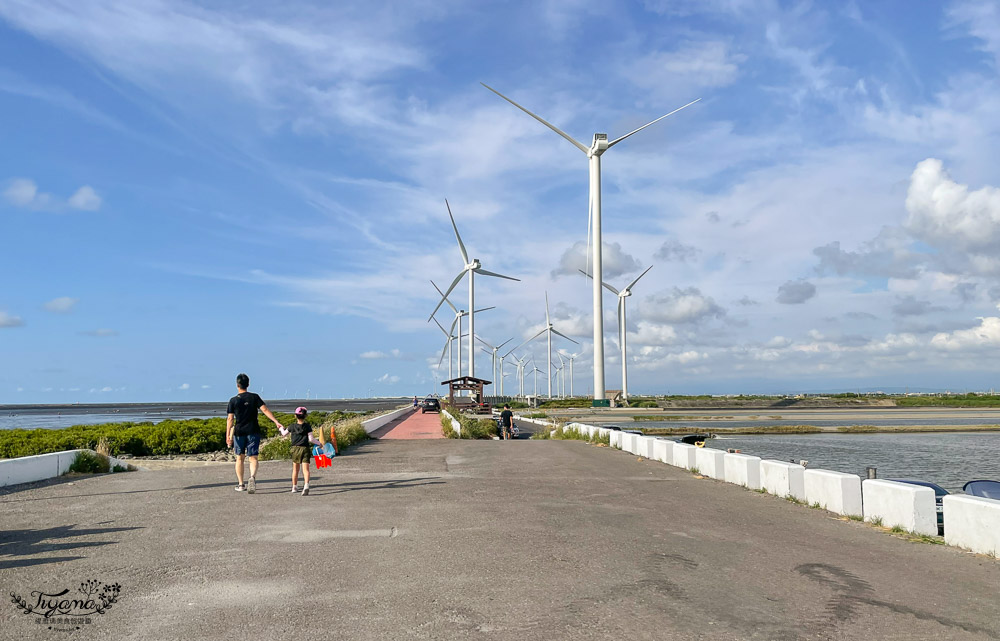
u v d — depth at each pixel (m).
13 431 30.73
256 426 12.67
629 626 5.16
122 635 4.95
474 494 12.41
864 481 10.02
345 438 23.72
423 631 5.01
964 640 4.96
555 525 9.36
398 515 10.09
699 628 5.14
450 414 51.31
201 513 10.25
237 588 6.16
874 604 5.82
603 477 15.30
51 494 12.38
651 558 7.44
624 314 100.88
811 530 9.22
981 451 41.62
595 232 65.62
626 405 99.31
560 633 4.99
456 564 7.09
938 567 7.19
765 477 13.02
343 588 6.17
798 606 5.74
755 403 147.25
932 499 8.94
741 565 7.17
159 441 29.77
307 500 11.60
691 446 17.38
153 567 6.94
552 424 45.25
